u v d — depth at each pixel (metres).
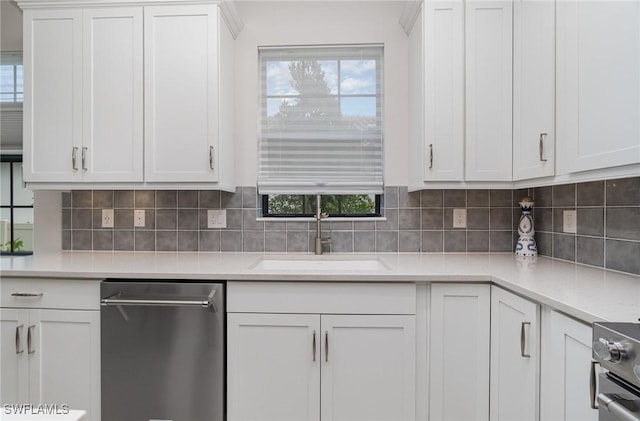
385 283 1.53
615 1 1.13
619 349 0.75
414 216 2.19
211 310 1.54
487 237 2.17
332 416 1.54
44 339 1.59
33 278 1.60
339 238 2.21
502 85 1.83
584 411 0.98
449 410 1.53
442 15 1.85
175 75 1.90
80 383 1.58
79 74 1.91
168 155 1.90
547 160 1.51
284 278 1.53
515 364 1.33
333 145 2.25
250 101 2.23
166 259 1.93
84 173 1.92
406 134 2.20
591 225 1.66
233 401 1.55
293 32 2.24
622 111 1.10
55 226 2.23
